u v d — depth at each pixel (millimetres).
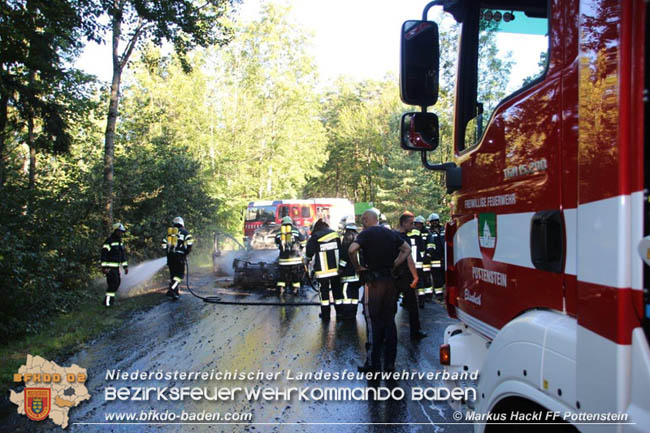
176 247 11469
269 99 35781
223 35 13750
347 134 51000
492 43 2707
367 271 5773
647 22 1482
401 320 9289
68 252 10961
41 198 11492
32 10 9531
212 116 31188
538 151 2139
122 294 12102
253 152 34656
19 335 7621
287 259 11992
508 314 2414
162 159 18297
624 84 1525
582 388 1652
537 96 2170
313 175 41000
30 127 12703
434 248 11570
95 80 14125
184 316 9453
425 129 3143
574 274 1846
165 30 12703
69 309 9781
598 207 1618
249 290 13055
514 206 2355
